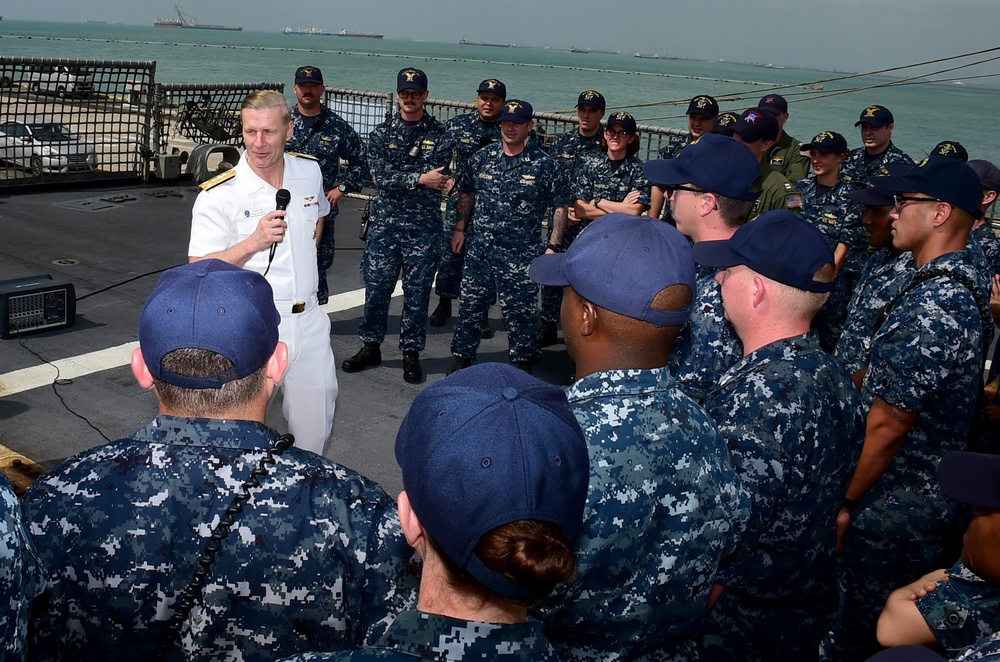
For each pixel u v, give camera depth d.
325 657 1.22
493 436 1.26
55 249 8.34
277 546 1.68
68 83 10.93
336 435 5.14
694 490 1.77
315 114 6.91
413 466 1.29
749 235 2.34
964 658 1.57
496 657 1.20
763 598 2.29
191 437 1.73
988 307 3.00
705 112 6.82
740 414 2.19
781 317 2.31
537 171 5.79
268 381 1.90
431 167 6.17
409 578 1.74
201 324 1.74
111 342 6.23
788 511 2.18
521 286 5.96
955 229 3.02
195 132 12.05
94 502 1.67
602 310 1.83
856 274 6.33
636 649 1.76
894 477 3.05
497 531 1.19
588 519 1.66
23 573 1.47
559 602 1.69
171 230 9.36
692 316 2.85
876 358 2.93
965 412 2.94
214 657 1.71
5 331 6.09
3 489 1.48
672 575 1.75
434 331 7.13
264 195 3.78
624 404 1.79
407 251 5.97
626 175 6.80
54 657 1.69
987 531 1.96
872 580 3.09
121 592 1.64
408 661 1.19
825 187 6.64
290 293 3.79
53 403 5.23
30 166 10.88
